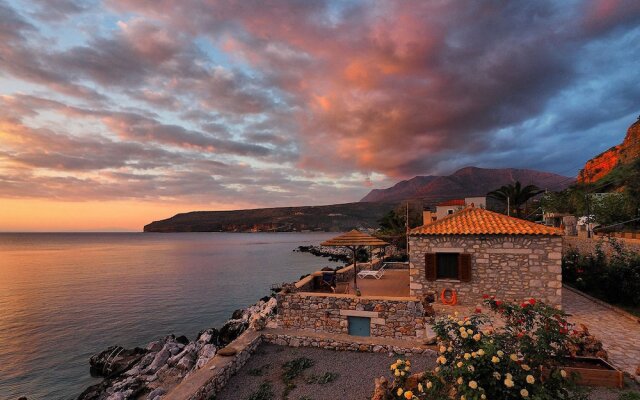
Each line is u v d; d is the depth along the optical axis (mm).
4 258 105375
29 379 21797
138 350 24547
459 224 20203
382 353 14844
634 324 15969
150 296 45906
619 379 10062
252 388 12398
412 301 15594
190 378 11750
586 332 12367
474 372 7012
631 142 90812
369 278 25281
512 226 19016
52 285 54500
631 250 21828
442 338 8219
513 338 7863
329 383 12492
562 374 7223
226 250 144125
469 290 18953
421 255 19797
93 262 92562
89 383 21250
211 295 46812
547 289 17859
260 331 16891
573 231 38094
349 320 16484
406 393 7637
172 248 161375
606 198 40250
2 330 31312
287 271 72750
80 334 30266
